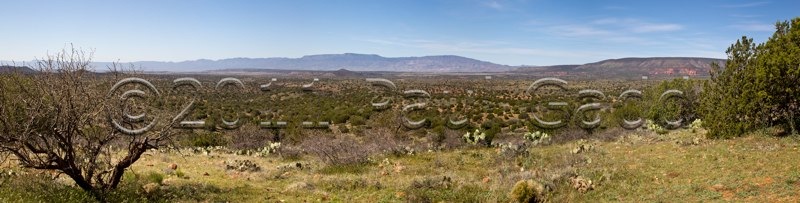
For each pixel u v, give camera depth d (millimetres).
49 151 9477
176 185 12188
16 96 9234
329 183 13539
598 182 11133
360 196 11930
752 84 15281
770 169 10281
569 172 12305
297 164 17781
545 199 10188
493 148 21938
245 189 12453
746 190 9008
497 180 12805
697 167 11562
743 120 15891
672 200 9039
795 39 14766
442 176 13578
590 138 23000
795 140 13492
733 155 12406
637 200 9367
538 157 16719
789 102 14695
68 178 11656
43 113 9328
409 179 14078
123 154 14352
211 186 12352
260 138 29828
